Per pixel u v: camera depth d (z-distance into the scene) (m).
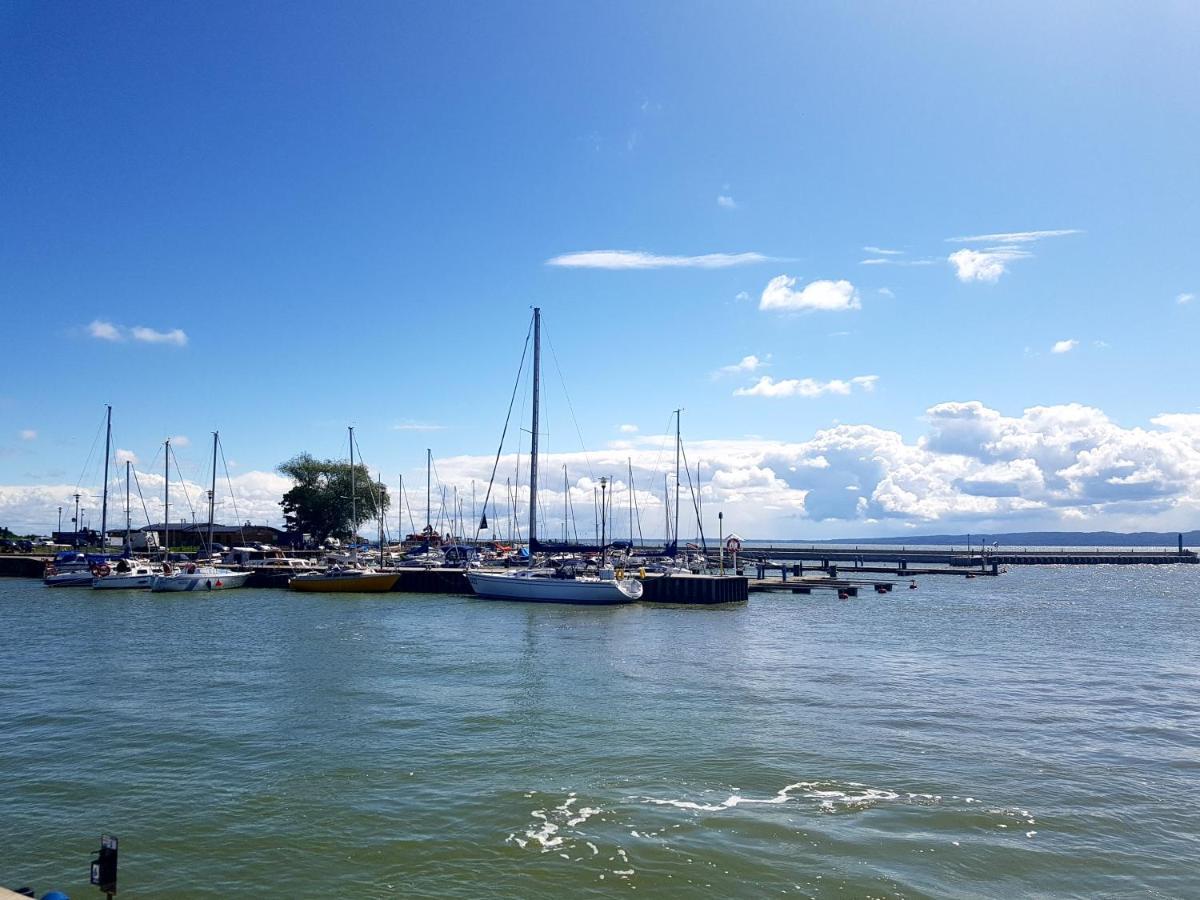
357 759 23.31
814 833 18.05
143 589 85.75
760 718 28.33
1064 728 27.45
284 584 91.62
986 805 19.89
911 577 138.12
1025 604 82.62
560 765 22.73
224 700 31.05
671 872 16.16
